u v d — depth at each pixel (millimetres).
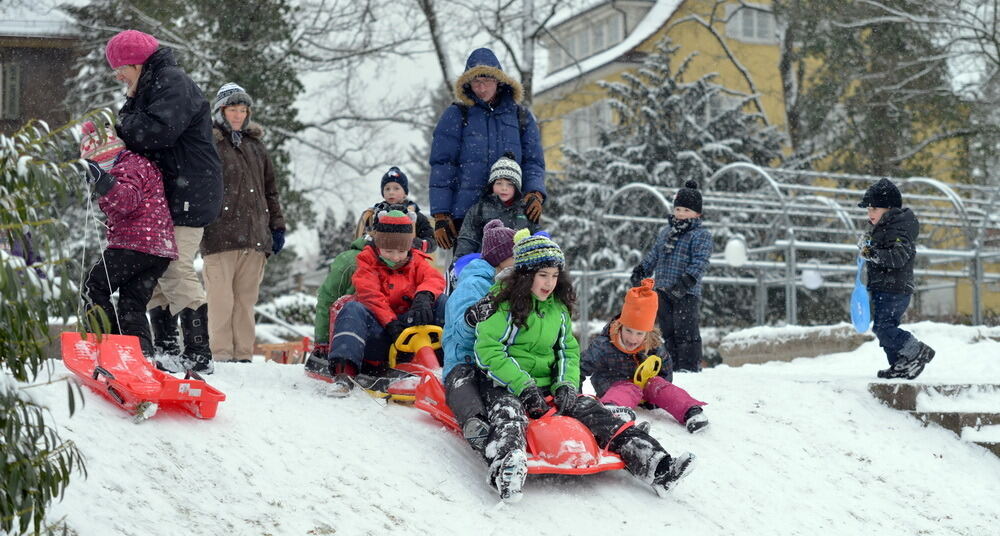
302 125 39562
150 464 7461
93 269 9648
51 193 5691
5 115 38812
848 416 12305
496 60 12656
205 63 35000
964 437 12211
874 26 43875
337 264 10938
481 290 9633
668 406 11234
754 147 41094
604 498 8977
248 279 12734
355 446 8766
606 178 39219
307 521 7371
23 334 5566
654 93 41062
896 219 13359
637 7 58500
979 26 41281
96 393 8297
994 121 42812
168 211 9969
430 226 13336
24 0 36656
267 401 9359
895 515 10344
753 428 11609
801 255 33656
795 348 20469
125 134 9688
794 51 48312
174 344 10898
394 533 7516
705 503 9453
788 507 9914
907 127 44906
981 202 25109
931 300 49469
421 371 10195
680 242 14742
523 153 12867
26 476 5449
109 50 10055
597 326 30750
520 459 8289
